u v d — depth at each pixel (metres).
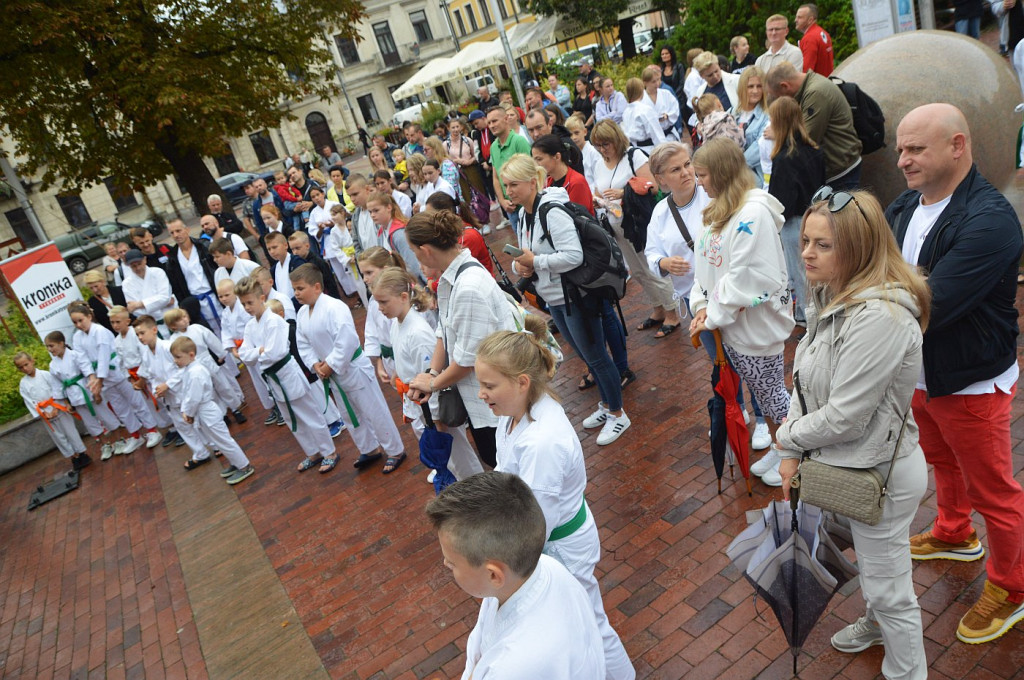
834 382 2.35
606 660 2.82
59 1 14.27
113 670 4.77
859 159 4.98
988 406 2.65
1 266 9.09
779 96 5.04
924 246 2.73
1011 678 2.73
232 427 8.52
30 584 6.44
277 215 11.01
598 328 4.98
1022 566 2.82
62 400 8.88
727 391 3.96
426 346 4.67
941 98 5.24
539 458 2.63
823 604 2.67
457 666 3.75
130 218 39.41
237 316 7.83
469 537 1.88
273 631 4.57
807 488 2.48
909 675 2.65
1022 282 5.25
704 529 4.09
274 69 17.50
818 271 2.37
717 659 3.23
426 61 54.00
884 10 8.66
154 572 5.88
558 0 26.27
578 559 2.75
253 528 6.00
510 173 4.80
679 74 14.05
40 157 16.94
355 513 5.72
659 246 4.96
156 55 15.10
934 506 3.74
